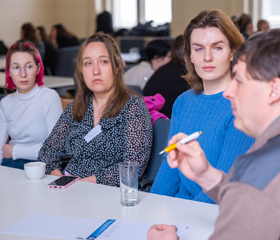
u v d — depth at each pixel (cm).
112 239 133
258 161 92
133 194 158
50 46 717
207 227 140
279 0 760
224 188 95
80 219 148
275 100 97
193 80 197
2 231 141
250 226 89
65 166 254
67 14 1058
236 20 575
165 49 393
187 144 132
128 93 231
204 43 181
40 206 161
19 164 267
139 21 954
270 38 97
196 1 784
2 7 974
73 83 473
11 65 268
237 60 102
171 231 125
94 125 232
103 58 225
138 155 220
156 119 236
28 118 272
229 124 180
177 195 195
